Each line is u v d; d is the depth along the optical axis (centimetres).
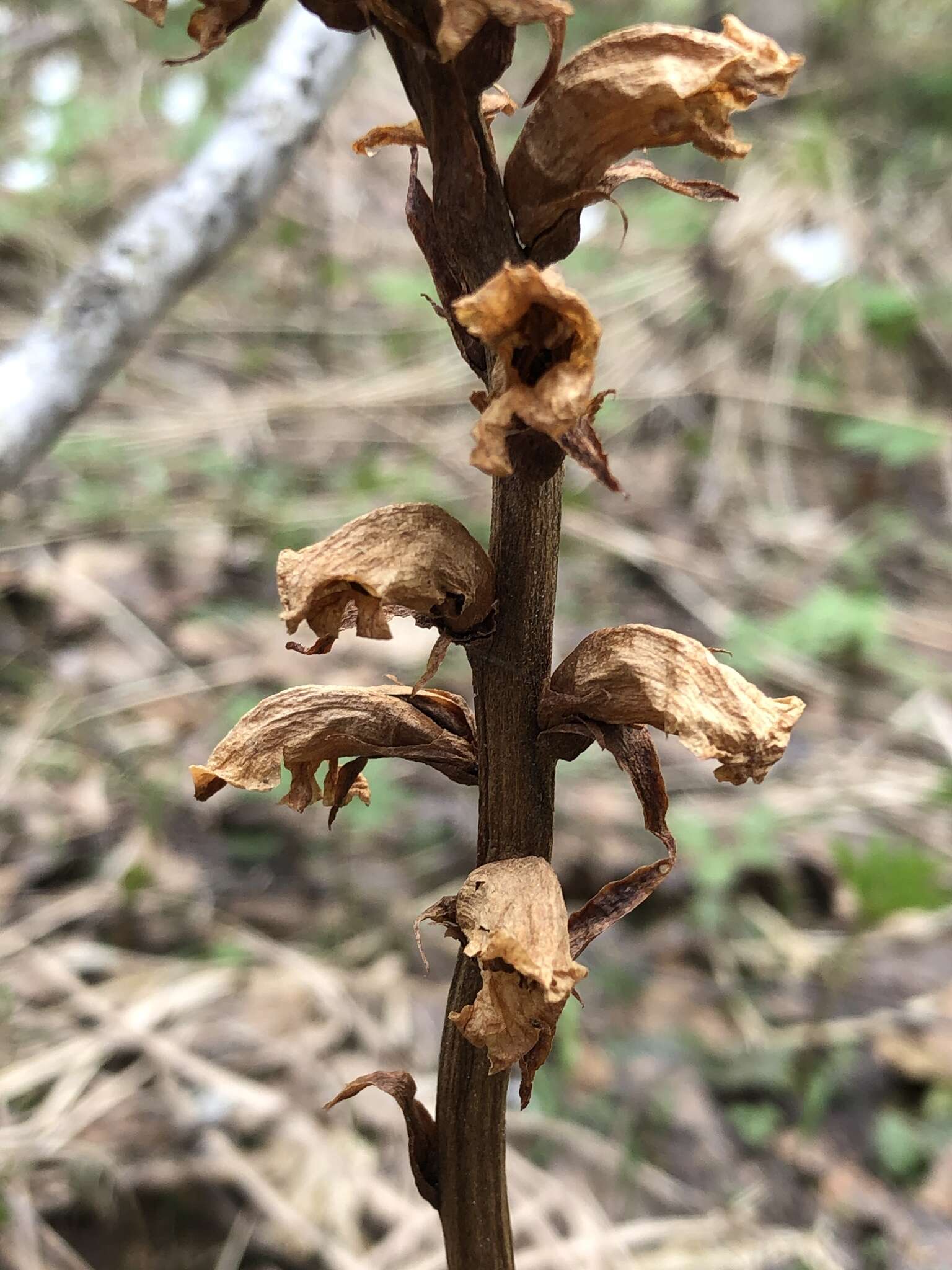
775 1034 29
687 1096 27
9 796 32
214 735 35
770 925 32
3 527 43
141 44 76
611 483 9
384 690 11
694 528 52
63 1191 22
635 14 89
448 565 9
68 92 67
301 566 9
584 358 8
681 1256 23
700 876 31
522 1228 23
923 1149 26
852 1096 27
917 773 39
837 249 62
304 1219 22
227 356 59
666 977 30
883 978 31
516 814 10
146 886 30
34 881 30
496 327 8
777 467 57
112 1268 21
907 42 83
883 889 26
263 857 32
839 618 42
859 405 59
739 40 9
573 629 43
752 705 9
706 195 10
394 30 8
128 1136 24
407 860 33
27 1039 26
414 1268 22
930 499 56
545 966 9
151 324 24
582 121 9
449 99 9
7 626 39
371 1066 26
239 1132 24
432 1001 28
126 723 35
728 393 59
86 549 43
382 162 81
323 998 27
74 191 65
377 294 66
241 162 24
